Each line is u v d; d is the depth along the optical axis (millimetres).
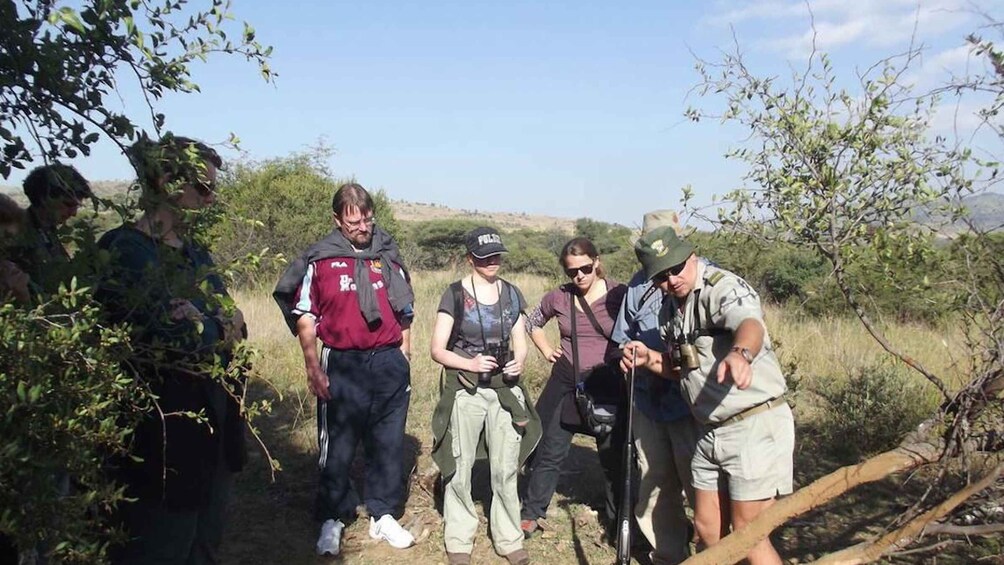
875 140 3400
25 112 2188
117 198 2479
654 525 4250
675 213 4148
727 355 3111
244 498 5402
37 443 2021
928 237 3354
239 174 17234
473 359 4441
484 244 4457
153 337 2740
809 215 3557
